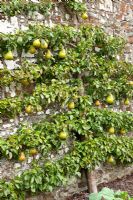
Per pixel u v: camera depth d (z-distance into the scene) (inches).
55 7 161.5
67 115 157.4
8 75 140.6
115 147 171.6
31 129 145.5
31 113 148.3
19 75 142.4
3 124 139.6
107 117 169.5
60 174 149.1
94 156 160.2
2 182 134.6
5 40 139.1
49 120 153.6
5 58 138.4
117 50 184.4
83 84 168.9
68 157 154.3
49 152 151.8
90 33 168.7
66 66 157.1
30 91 148.4
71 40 163.9
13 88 143.3
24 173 140.9
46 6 154.7
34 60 149.9
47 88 150.3
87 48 164.7
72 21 167.8
